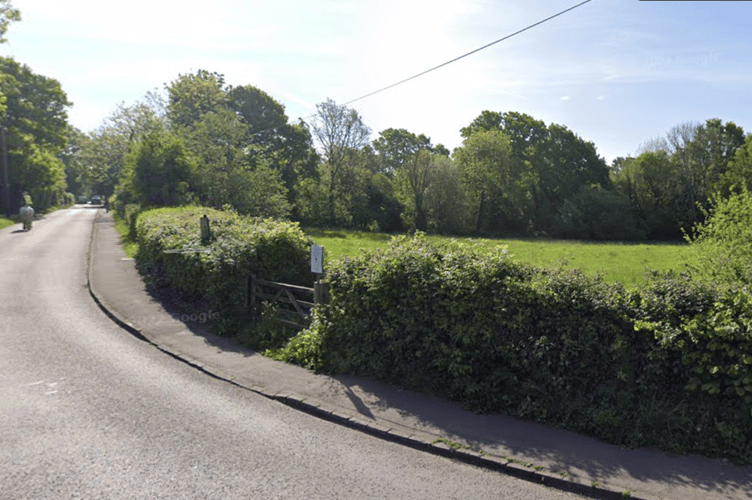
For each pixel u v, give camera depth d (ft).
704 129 181.06
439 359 22.67
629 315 18.35
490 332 21.13
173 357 29.30
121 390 23.76
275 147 176.14
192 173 103.65
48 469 16.22
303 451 17.83
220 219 51.72
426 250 25.57
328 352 27.22
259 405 22.25
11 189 158.51
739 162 160.86
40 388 23.72
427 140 268.21
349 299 26.53
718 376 16.80
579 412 18.93
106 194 288.51
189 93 146.61
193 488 15.20
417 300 23.41
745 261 31.01
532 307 20.36
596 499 14.85
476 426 19.33
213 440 18.60
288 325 31.76
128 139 151.02
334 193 190.29
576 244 132.57
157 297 44.78
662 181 185.88
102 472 16.10
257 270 35.73
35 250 78.59
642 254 93.56
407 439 18.51
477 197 202.49
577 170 199.93
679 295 18.37
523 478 16.05
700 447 16.67
